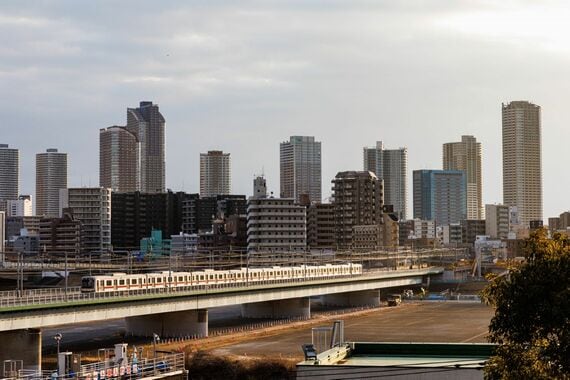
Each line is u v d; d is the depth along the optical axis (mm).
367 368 69812
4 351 146125
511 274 60375
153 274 192125
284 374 145250
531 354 58000
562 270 57531
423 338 193250
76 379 97125
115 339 191875
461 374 68188
